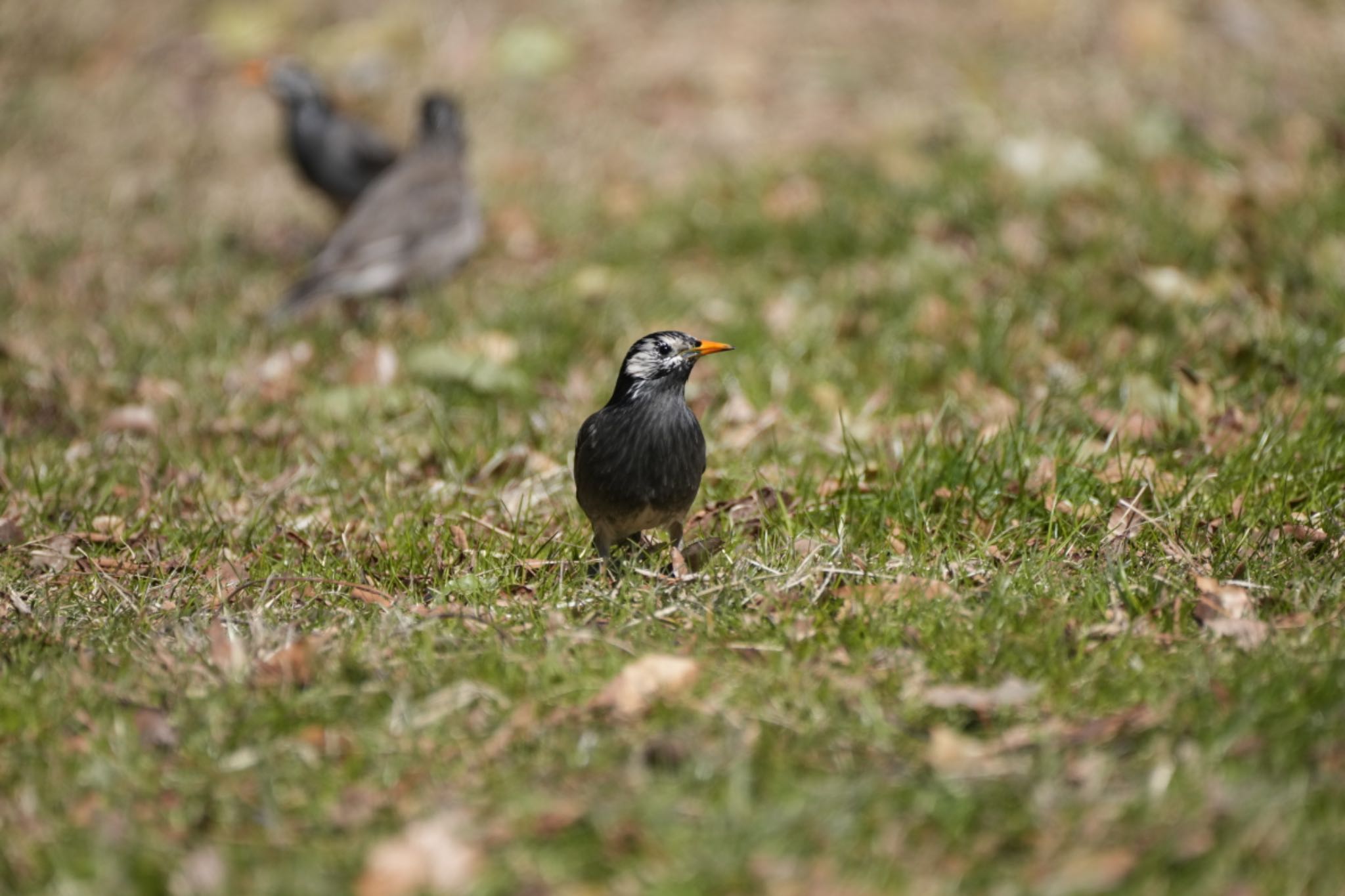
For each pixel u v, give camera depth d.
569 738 6.59
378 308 15.75
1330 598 7.94
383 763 6.47
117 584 8.80
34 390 13.18
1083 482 9.80
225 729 6.80
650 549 9.61
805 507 9.68
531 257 17.23
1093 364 12.54
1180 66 20.83
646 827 5.87
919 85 20.83
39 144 21.48
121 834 5.95
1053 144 17.78
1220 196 16.23
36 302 16.00
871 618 7.77
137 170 20.67
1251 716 6.43
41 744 6.74
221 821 6.12
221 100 22.56
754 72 21.50
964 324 13.63
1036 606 7.85
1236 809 5.77
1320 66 20.70
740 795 5.98
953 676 7.14
